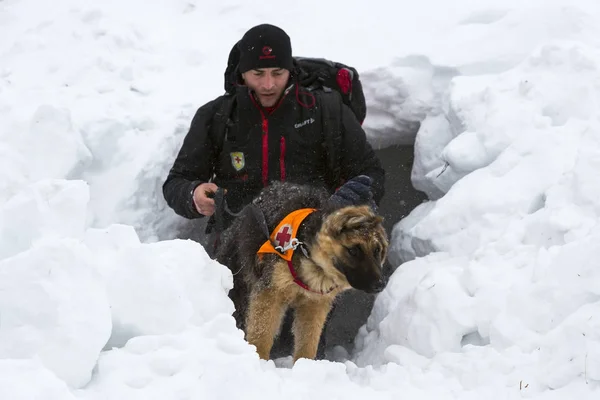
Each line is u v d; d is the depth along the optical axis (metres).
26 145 5.27
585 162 4.57
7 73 6.44
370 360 4.71
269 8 7.09
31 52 6.69
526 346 3.81
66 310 3.11
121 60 6.54
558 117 5.41
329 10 6.96
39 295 3.11
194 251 3.92
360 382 3.78
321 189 4.83
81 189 4.11
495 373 3.64
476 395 3.48
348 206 4.26
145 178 5.61
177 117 5.96
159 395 2.99
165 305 3.48
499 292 4.18
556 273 3.96
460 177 5.55
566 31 6.17
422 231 5.26
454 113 5.75
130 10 7.17
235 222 4.84
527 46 6.14
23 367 2.85
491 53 6.14
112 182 5.58
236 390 3.13
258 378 3.25
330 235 4.16
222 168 5.34
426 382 3.67
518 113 5.43
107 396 2.97
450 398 3.47
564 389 3.39
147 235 5.54
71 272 3.23
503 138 5.36
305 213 4.38
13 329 3.07
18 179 5.10
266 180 5.25
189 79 6.45
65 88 6.22
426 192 6.11
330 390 3.51
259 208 4.60
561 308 3.84
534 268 4.14
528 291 4.01
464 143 5.46
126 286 3.48
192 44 6.80
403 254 5.70
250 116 5.21
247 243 4.56
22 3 7.45
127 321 3.44
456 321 4.19
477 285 4.29
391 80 6.21
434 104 6.13
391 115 6.31
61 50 6.66
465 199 5.15
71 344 3.04
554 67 5.68
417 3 6.81
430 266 4.98
